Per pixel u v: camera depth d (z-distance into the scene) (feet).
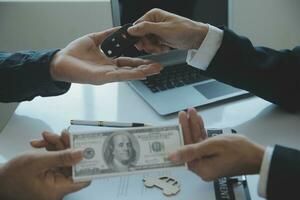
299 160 1.76
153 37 2.60
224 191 1.99
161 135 1.93
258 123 2.64
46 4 4.52
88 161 1.86
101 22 4.65
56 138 1.99
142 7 3.23
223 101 2.86
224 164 1.86
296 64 2.78
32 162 1.82
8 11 4.53
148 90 2.97
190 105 2.78
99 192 2.05
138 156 1.88
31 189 1.88
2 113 4.30
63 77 2.64
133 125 2.51
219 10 3.39
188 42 2.66
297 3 4.66
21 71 2.73
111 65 2.58
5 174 1.87
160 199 1.98
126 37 2.54
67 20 4.62
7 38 4.69
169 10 3.28
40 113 2.83
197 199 1.97
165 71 3.14
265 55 2.79
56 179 1.89
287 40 4.89
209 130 2.42
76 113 2.81
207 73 2.75
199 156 1.85
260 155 1.82
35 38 4.72
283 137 2.50
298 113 2.75
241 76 2.70
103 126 2.52
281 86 2.74
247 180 2.09
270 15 4.77
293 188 1.71
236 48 2.65
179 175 2.12
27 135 2.60
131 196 2.02
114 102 2.91
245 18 4.76
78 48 2.66
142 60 2.60
